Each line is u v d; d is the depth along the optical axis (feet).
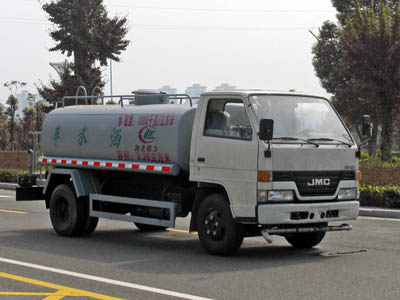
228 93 32.37
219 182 32.01
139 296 23.79
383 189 54.19
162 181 37.32
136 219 36.68
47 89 150.61
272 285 25.67
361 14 96.48
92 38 151.74
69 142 41.11
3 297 23.76
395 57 92.43
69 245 36.45
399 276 27.53
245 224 32.19
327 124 33.42
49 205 42.86
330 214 32.07
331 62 180.04
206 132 33.01
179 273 28.07
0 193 74.08
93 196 39.24
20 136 282.36
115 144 37.83
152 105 37.42
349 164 33.01
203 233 32.94
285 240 38.63
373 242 37.52
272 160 30.40
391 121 94.12
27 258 31.96
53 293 24.34
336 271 28.58
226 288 25.11
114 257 32.35
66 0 153.79
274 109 31.99
